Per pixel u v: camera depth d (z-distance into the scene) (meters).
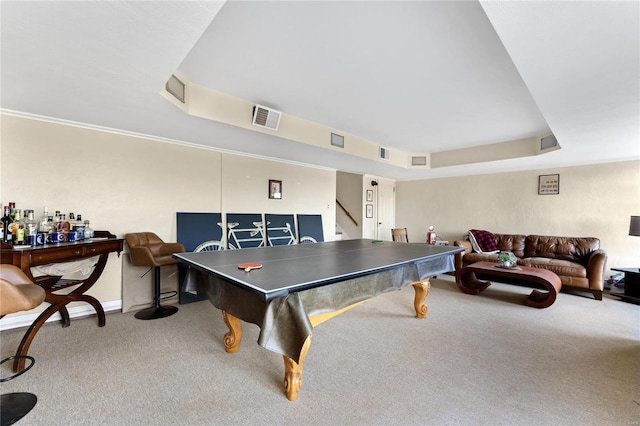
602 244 4.81
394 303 3.80
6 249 2.06
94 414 1.64
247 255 2.73
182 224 3.83
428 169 5.77
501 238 5.59
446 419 1.64
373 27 1.88
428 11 1.73
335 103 3.21
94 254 2.61
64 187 3.02
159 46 1.62
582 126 2.92
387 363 2.25
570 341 2.66
